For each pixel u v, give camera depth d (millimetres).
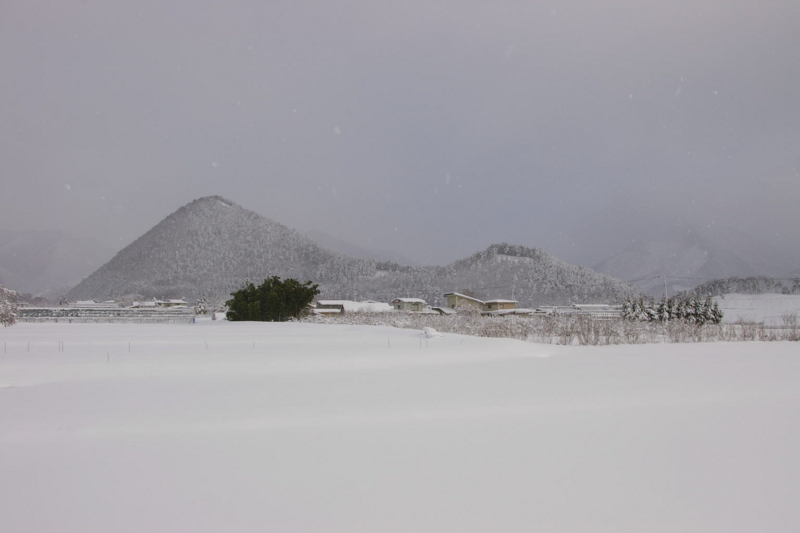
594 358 13047
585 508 3783
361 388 8406
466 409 6957
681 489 4148
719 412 6816
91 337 17891
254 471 4531
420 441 5453
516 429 5941
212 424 6129
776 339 21531
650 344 18531
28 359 10562
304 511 3709
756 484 4266
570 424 6176
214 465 4684
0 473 4477
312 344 14742
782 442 5434
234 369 10164
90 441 5453
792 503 3896
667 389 8453
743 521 3594
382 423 6215
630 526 3504
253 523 3521
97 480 4324
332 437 5605
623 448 5219
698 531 3449
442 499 3926
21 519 3592
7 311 30625
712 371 10602
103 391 8000
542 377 9695
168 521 3557
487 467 4637
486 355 13000
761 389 8492
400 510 3725
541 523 3533
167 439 5520
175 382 8859
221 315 48094
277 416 6523
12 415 6469
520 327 24469
